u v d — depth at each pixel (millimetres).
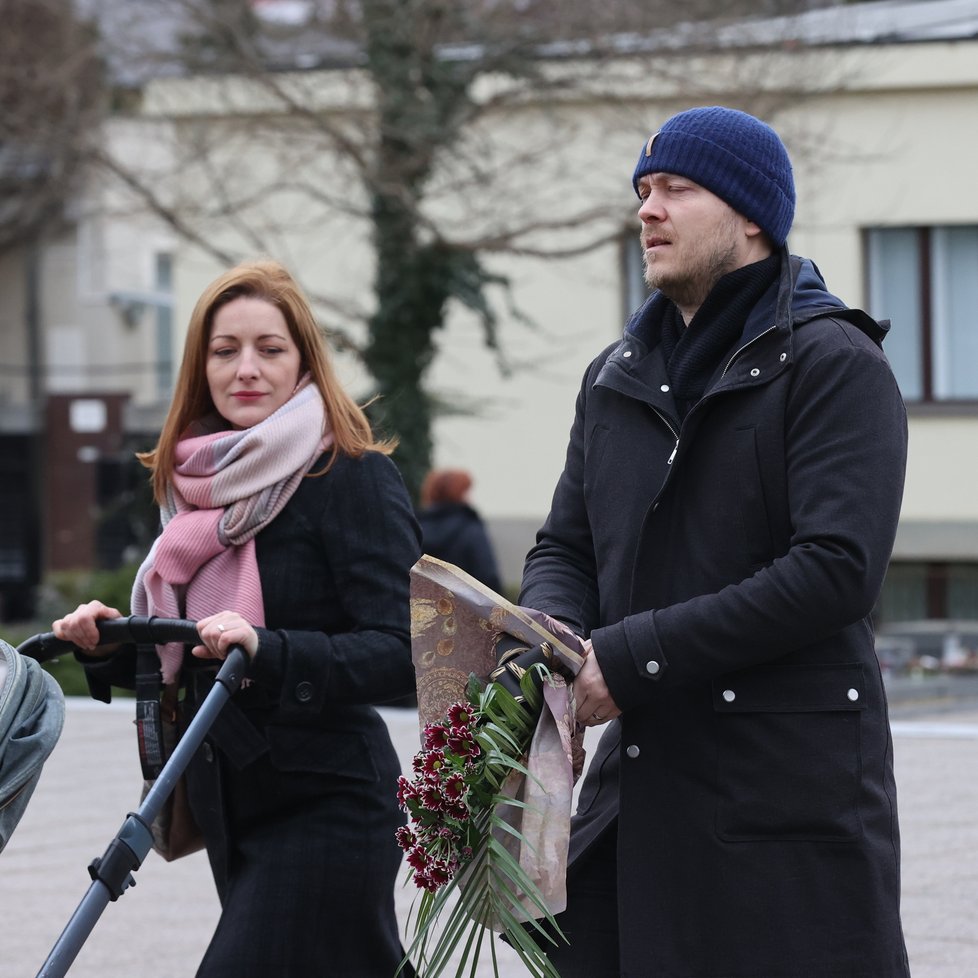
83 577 24562
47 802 12312
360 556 5566
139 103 24969
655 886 4656
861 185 27125
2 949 8586
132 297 43219
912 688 20375
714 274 4809
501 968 8289
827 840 4555
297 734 5539
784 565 4477
